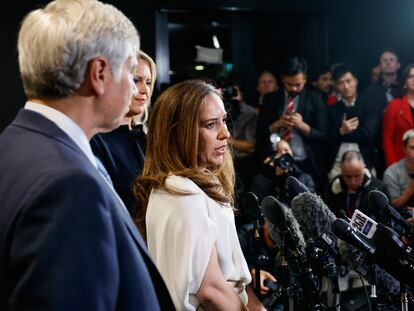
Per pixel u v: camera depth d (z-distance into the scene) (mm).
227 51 5516
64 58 1042
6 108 4945
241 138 4578
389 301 2043
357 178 3396
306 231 1991
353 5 5625
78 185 984
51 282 936
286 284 2068
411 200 3809
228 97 4598
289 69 4348
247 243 2953
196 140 1723
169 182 1673
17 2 4914
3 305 985
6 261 976
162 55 5230
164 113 1744
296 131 4285
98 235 984
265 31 5520
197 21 5418
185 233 1598
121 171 2156
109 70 1086
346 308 2619
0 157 1052
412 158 3928
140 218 1762
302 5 5488
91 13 1072
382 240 1638
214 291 1602
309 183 3455
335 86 4586
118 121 1145
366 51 5523
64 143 1049
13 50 4922
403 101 4371
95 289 966
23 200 971
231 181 1903
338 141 4363
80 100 1085
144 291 1058
